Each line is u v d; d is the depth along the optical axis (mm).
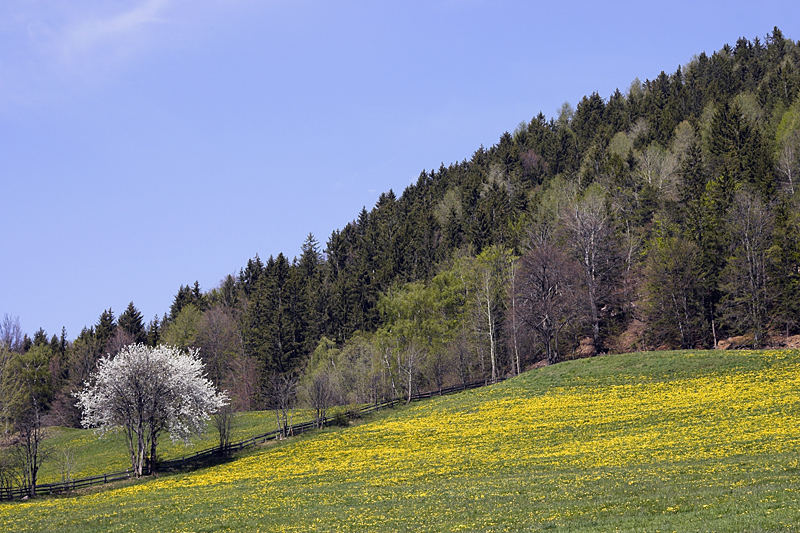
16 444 63406
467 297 101812
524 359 103125
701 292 89562
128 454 76438
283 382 88188
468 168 186375
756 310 82625
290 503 39969
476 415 66500
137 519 39906
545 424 57719
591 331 98812
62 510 46188
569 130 178875
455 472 45125
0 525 42094
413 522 31297
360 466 51812
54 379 119875
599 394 66500
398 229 145375
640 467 38781
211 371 118062
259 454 64000
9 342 78062
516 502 33156
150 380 64750
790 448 38312
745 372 64562
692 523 24750
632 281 97750
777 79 154375
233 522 36000
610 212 107875
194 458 65438
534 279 89938
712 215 94688
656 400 60375
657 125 150000
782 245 84188
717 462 37125
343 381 94688
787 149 113750
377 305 120562
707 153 124562
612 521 26953
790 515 24094
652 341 94188
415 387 95375
